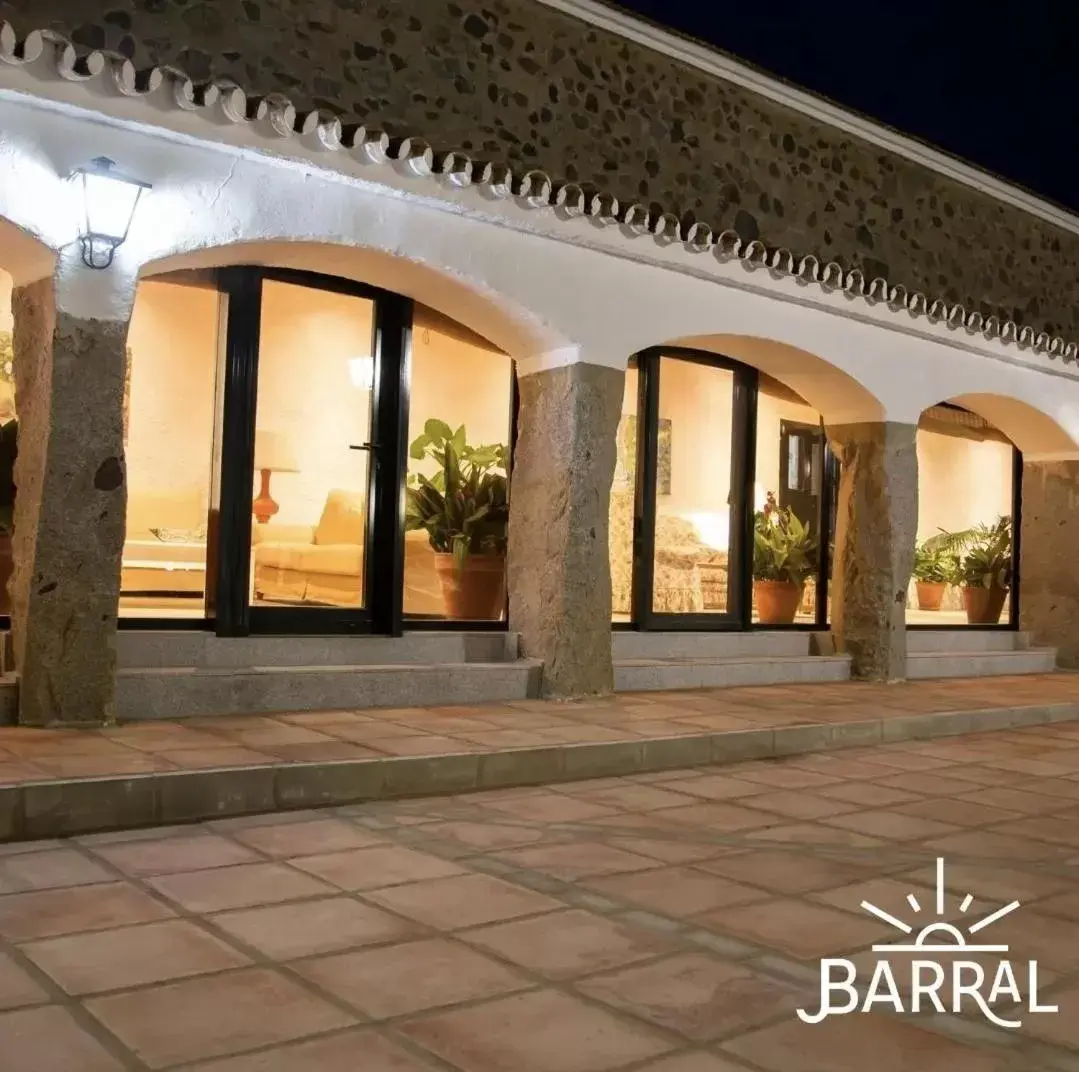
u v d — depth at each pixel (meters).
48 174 4.56
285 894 3.14
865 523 8.16
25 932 2.75
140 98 4.71
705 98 6.80
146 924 2.84
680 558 7.81
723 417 8.08
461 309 6.26
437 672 6.03
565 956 2.71
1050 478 9.97
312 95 5.20
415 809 4.27
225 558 5.76
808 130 7.38
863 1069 2.15
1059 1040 2.32
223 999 2.37
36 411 4.76
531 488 6.49
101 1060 2.06
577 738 5.13
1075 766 5.74
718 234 6.75
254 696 5.45
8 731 4.59
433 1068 2.08
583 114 6.20
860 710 6.61
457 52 5.71
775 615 8.40
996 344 8.69
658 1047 2.21
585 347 6.27
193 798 3.98
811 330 7.48
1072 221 9.31
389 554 6.35
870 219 7.75
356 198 5.43
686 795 4.71
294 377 6.12
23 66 4.42
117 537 4.79
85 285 4.68
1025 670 9.64
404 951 2.71
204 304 6.07
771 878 3.48
